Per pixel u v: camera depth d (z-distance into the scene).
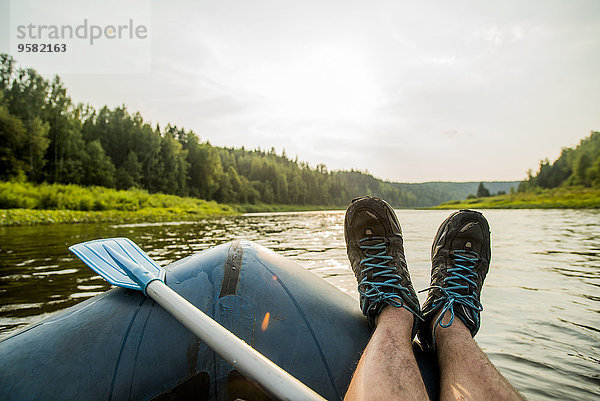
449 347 0.91
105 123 42.34
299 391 0.61
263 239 6.40
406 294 1.08
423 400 0.72
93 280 2.96
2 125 28.44
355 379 0.79
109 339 0.83
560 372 1.39
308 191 77.56
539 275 3.22
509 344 1.67
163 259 3.78
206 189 48.62
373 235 1.30
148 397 0.79
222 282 0.99
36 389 0.74
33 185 26.41
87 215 13.77
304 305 1.01
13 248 5.04
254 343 0.91
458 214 1.41
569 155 67.50
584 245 5.44
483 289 2.71
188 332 0.87
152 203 22.36
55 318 0.89
